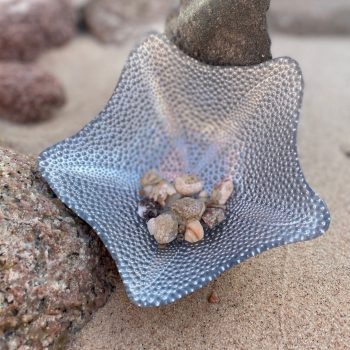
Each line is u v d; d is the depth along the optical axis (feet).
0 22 2.02
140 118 1.09
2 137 1.50
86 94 1.91
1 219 0.83
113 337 0.89
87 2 2.38
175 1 2.41
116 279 0.97
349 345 0.87
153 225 0.95
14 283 0.80
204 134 1.11
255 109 1.03
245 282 0.97
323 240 1.08
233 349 0.87
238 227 0.94
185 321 0.91
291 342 0.88
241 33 1.02
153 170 1.06
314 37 2.39
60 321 0.85
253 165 1.02
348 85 1.84
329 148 1.48
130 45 2.27
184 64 1.07
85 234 0.92
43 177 0.93
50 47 2.19
